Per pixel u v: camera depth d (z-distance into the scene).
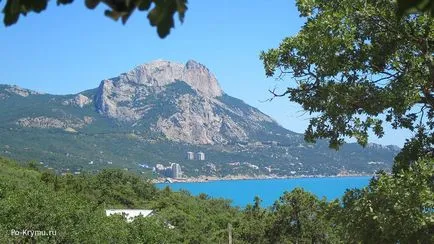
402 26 9.80
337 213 10.00
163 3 1.86
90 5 1.84
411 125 11.04
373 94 10.33
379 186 9.02
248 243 35.03
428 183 9.02
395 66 9.97
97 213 24.55
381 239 9.45
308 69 10.88
